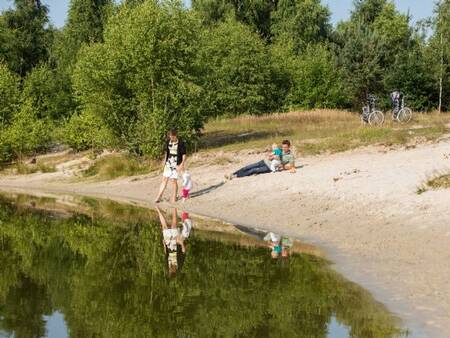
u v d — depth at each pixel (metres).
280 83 49.19
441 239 9.73
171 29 24.09
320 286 7.85
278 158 18.44
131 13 24.52
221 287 7.96
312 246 10.70
